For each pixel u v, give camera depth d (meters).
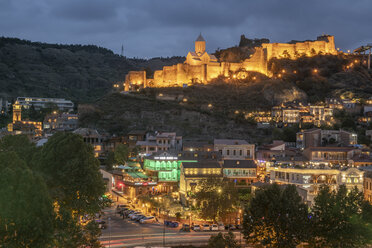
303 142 183.25
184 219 112.94
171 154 148.50
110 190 148.38
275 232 81.44
